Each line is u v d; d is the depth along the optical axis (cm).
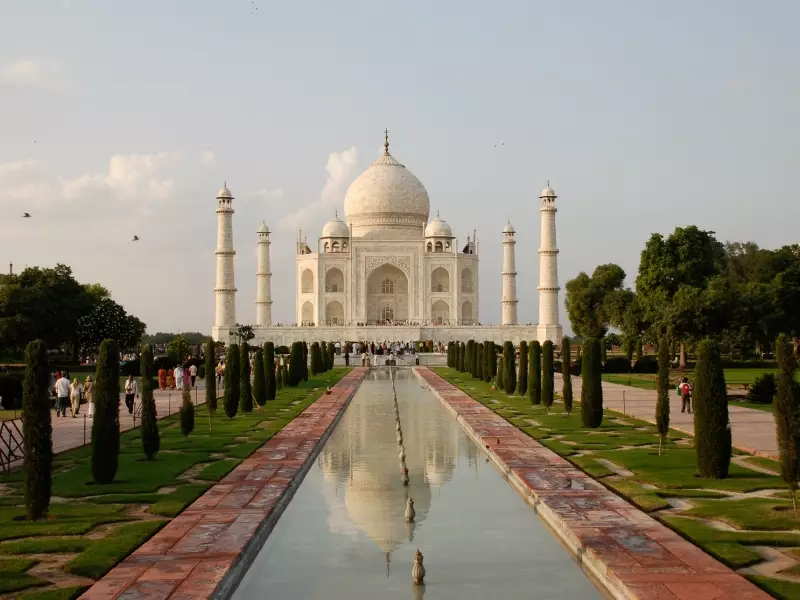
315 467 4750
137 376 11188
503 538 3238
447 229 19475
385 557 3016
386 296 19512
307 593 2661
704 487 3806
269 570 2877
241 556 2855
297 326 17250
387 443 5647
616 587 2525
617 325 16375
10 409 7444
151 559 2762
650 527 3108
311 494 4028
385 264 18725
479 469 4653
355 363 15625
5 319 12950
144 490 3834
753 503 3431
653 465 4344
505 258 18362
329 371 13338
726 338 12006
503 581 2750
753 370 11888
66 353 16738
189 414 5434
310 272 19050
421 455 5147
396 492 4069
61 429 6119
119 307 14325
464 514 3609
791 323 13512
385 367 14700
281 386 9550
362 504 3809
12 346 13650
